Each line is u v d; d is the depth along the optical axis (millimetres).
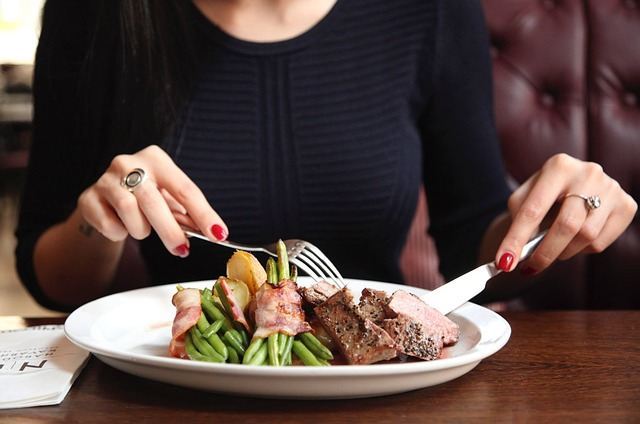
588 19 1343
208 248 1020
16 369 597
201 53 1021
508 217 1019
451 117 1108
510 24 1354
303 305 630
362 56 1047
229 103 1023
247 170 1023
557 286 1341
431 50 1074
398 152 1050
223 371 513
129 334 663
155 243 1034
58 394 549
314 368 512
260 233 1032
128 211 708
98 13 1045
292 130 1027
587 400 563
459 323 680
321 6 1046
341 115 1036
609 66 1331
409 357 607
